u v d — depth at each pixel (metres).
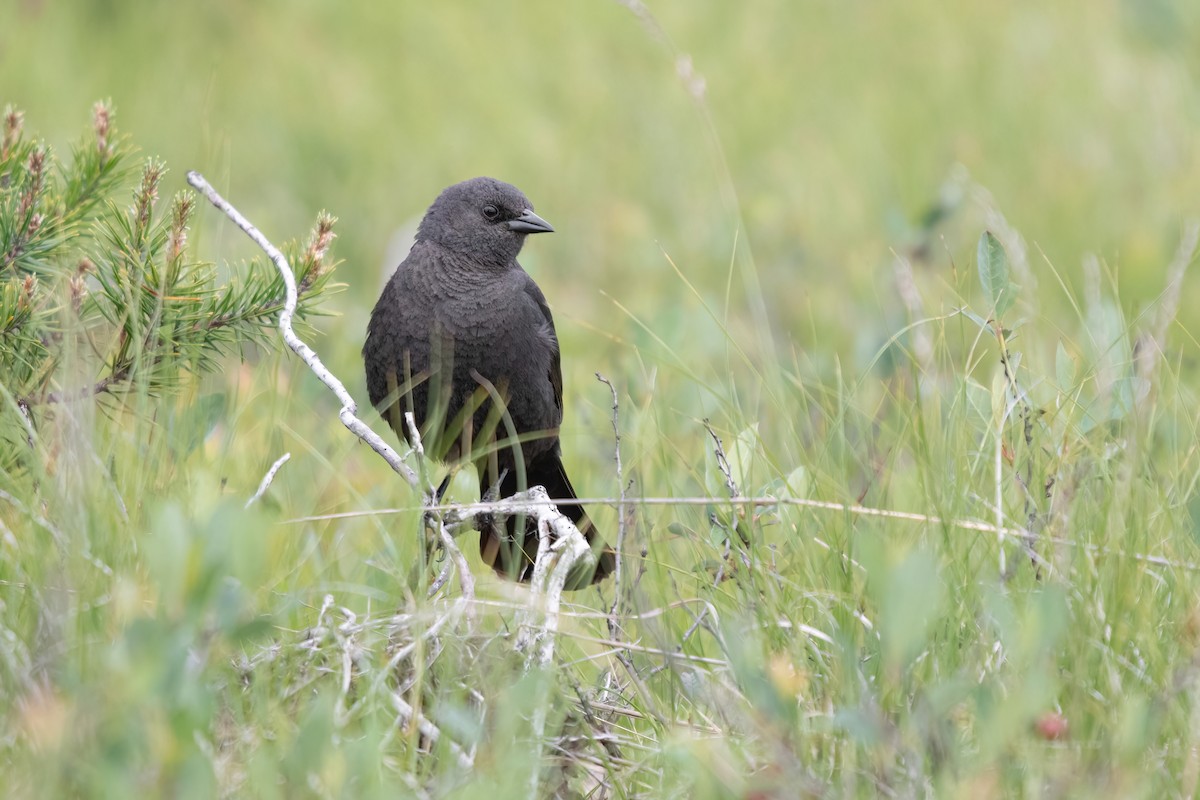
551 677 5.78
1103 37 21.66
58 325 7.78
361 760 5.10
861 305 14.47
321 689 5.88
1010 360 8.03
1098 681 5.92
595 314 15.37
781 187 18.12
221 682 5.73
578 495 10.38
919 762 5.23
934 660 5.98
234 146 19.11
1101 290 13.88
